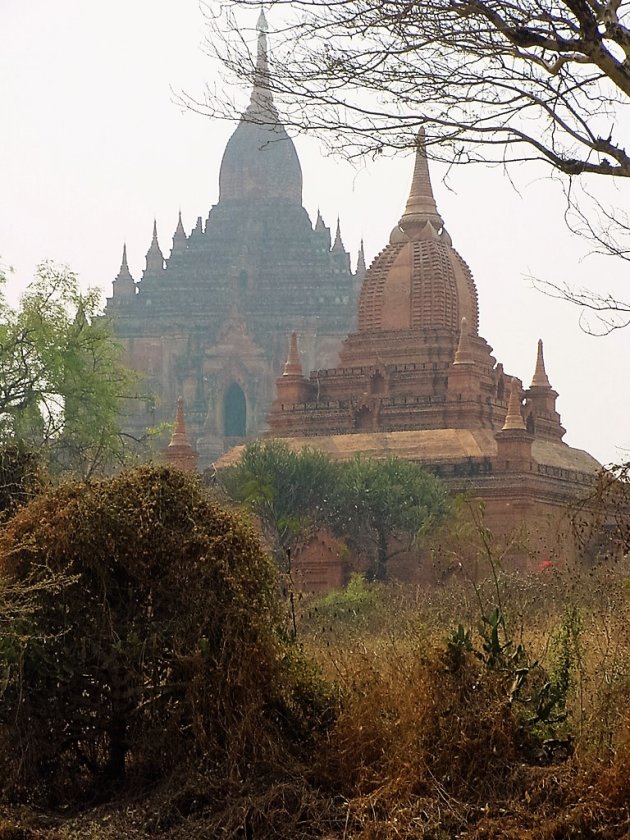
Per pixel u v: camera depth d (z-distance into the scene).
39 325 83.00
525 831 21.08
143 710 24.55
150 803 23.67
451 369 137.38
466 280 148.12
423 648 24.38
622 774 21.41
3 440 32.66
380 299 145.50
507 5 23.66
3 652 24.34
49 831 23.02
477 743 22.83
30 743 24.62
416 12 23.66
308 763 24.34
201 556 24.70
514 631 27.78
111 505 25.00
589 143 24.59
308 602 50.81
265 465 111.00
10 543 25.47
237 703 24.16
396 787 22.38
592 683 24.94
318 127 25.02
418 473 117.12
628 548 25.08
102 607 24.97
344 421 139.25
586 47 22.92
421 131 24.84
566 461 140.00
